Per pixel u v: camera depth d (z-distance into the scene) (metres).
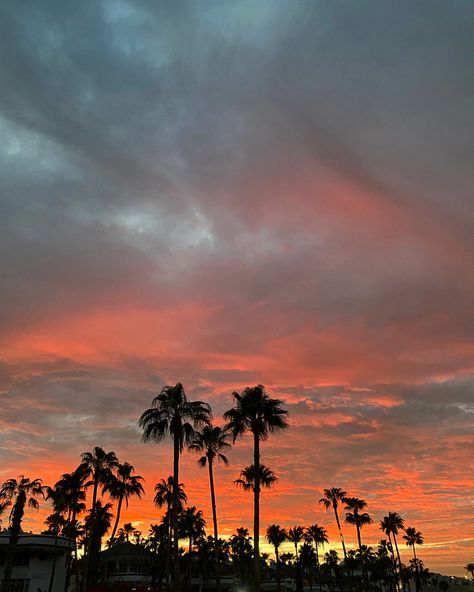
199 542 90.81
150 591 40.81
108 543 106.94
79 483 65.62
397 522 116.94
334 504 98.38
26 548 57.34
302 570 113.94
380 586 127.25
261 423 39.91
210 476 56.47
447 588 172.88
